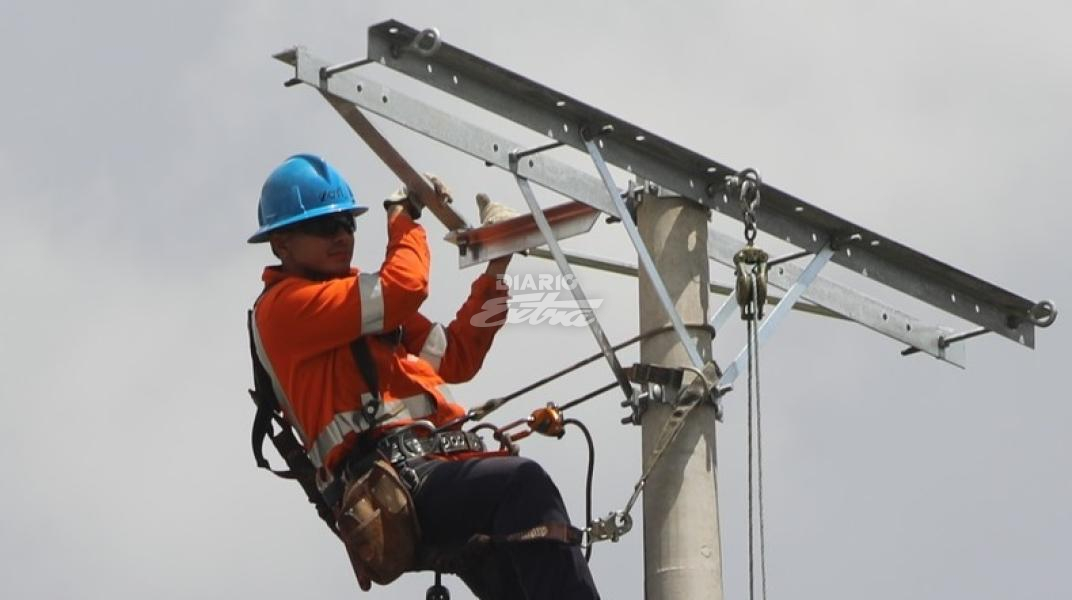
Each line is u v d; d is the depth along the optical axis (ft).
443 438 75.56
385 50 72.08
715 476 77.51
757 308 78.18
